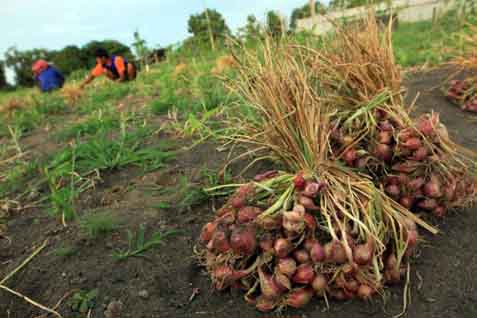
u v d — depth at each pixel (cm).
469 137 271
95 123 384
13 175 288
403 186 172
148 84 630
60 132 388
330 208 142
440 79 420
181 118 382
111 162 270
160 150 289
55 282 173
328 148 174
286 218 132
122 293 161
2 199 261
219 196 218
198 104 382
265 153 248
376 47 195
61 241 199
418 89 397
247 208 143
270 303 139
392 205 157
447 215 189
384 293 142
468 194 186
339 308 144
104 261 178
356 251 134
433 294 147
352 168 171
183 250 181
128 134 317
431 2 1091
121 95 580
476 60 359
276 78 161
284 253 132
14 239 212
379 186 177
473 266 157
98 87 750
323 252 132
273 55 177
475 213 189
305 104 155
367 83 192
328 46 216
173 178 251
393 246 146
